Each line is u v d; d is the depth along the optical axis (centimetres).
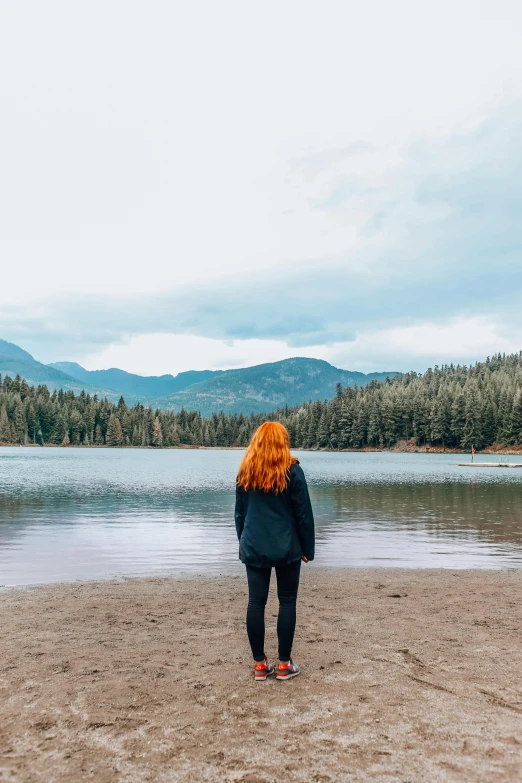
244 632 596
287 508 465
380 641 561
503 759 324
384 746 339
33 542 1302
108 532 1465
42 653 516
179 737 351
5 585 869
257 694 420
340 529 1565
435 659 502
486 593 811
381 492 2838
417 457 10388
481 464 6656
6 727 364
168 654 516
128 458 8662
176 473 4656
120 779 305
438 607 718
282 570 466
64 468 5178
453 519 1783
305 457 10269
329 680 449
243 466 477
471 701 407
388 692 424
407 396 14912
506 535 1459
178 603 739
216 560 1107
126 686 434
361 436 14975
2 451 11962
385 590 833
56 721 372
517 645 546
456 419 13150
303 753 331
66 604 730
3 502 2231
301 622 640
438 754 329
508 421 12494
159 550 1215
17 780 303
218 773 311
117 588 844
